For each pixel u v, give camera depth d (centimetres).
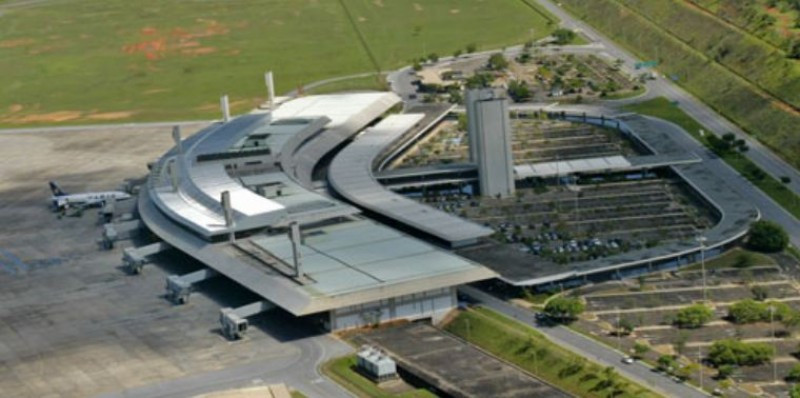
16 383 16175
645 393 14438
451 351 16062
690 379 14988
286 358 16312
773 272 18925
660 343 16262
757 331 16500
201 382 15688
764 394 14500
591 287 18538
